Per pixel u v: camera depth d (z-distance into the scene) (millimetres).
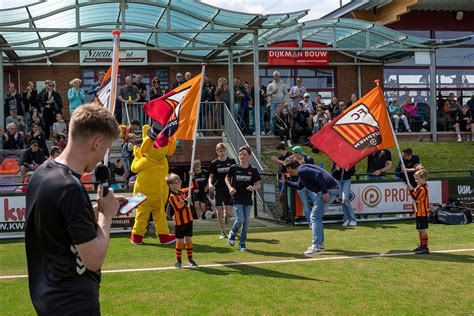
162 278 8320
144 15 18609
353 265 9133
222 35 19547
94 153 3301
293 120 20328
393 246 10891
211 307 6789
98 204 3426
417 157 14531
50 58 22625
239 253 10312
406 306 6777
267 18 16703
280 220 14422
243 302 6988
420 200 10086
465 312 6539
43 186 3166
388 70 26031
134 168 11195
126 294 7418
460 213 13859
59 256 3209
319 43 24000
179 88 11172
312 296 7234
